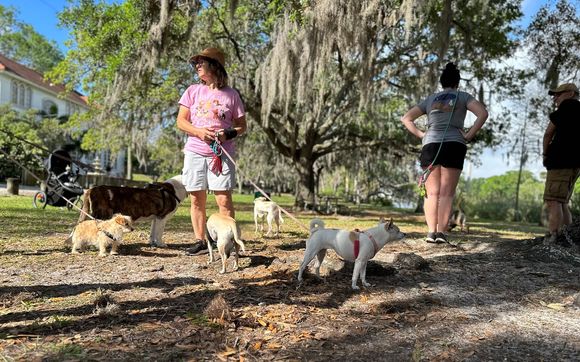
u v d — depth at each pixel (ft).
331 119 62.13
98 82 58.70
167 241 21.49
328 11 35.37
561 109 16.60
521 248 17.31
